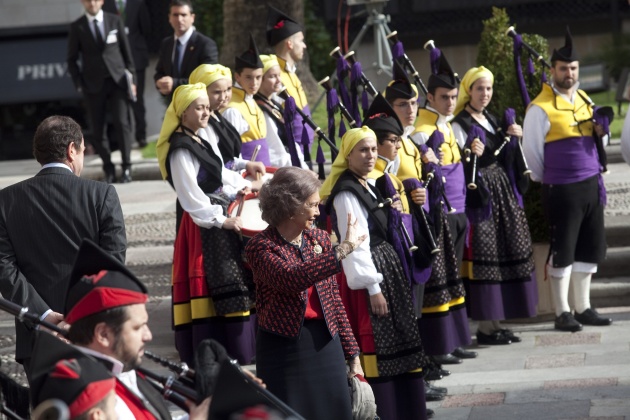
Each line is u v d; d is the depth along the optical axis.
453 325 9.98
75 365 4.25
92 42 17.00
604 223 12.70
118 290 4.57
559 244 11.32
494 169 10.95
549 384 9.59
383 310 8.04
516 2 24.20
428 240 8.92
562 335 11.28
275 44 11.85
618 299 12.20
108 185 7.12
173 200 15.84
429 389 9.41
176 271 9.84
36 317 5.41
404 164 9.55
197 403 4.74
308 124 11.03
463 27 24.55
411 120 9.73
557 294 11.46
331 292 6.95
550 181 11.30
